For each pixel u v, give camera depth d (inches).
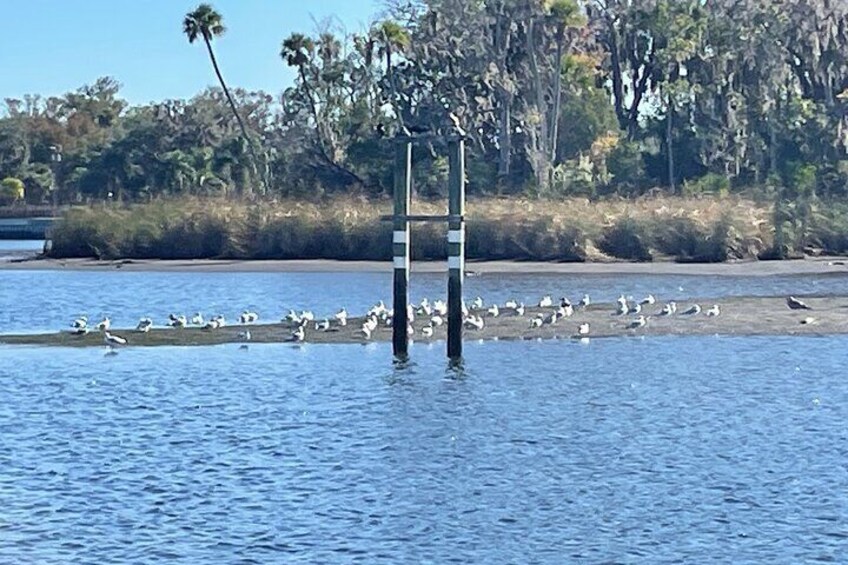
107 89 6993.1
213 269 2768.2
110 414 1155.3
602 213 2849.4
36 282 2578.7
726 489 864.3
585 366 1371.8
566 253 2780.5
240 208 3073.3
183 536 770.8
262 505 836.0
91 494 869.2
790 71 3907.5
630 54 4018.2
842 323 1660.9
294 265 2807.6
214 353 1504.7
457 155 1373.0
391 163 3833.7
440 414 1125.1
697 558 721.6
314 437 1039.6
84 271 2812.5
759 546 740.7
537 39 3929.6
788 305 1808.6
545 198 3193.9
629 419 1098.7
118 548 749.3
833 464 930.7
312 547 746.8
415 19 4030.5
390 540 759.1
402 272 1419.8
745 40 3799.2
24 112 6899.6
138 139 5270.7
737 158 3718.0
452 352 1412.4
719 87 3769.7
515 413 1127.0
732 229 2783.0
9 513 823.7
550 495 854.5
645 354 1451.8
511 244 2802.7
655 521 792.9
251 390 1257.4
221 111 5374.0
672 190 3415.4
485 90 3826.3
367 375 1330.0
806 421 1090.1
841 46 3892.7
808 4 3892.7
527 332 1603.1
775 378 1295.5
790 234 2834.6
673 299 1991.9
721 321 1683.1
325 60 4072.3
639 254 2787.9
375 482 891.4
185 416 1139.3
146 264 2903.5
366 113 3976.4
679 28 3826.3
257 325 1720.0
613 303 1907.0
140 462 960.3
